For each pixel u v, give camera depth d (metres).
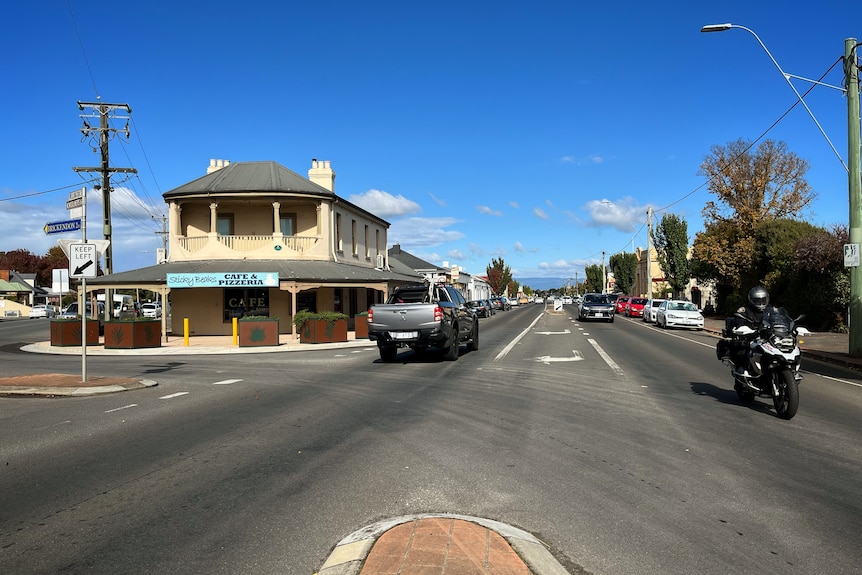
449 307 16.53
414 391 11.29
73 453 7.04
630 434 7.66
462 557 3.93
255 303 30.70
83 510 5.11
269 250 30.31
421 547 4.09
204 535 4.55
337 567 3.85
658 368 14.44
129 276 28.50
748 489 5.52
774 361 8.64
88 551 4.30
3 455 6.98
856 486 5.60
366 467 6.28
